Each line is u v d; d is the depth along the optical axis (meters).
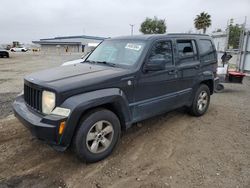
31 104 3.64
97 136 3.54
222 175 3.32
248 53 13.58
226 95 8.42
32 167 3.46
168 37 4.67
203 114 5.86
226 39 15.27
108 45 4.95
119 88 3.73
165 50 4.56
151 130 4.84
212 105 6.87
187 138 4.50
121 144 4.20
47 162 3.59
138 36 4.63
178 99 4.95
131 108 3.99
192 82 5.25
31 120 3.32
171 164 3.58
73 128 3.21
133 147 4.10
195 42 5.34
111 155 3.81
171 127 5.02
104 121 3.58
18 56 36.53
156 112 4.49
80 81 3.39
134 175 3.30
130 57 4.25
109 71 3.86
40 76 3.74
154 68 4.09
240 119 5.64
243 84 10.73
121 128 4.02
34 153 3.83
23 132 4.58
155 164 3.58
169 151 3.98
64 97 3.20
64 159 3.68
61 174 3.30
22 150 3.92
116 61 4.39
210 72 5.77
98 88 3.49
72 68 4.25
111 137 3.71
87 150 3.45
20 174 3.28
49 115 3.21
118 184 3.11
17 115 3.71
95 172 3.36
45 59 29.20
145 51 4.15
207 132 4.80
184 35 5.12
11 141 4.22
